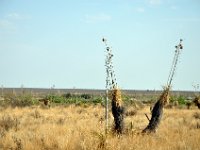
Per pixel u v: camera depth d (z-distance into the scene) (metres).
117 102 20.50
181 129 22.66
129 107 44.56
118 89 20.67
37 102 53.66
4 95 56.22
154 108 21.41
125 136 18.86
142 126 25.70
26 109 42.84
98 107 47.28
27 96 53.50
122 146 16.25
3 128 22.48
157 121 21.25
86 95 80.06
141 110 43.31
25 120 28.50
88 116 34.47
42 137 18.17
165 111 42.91
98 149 15.90
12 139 18.12
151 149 15.98
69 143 16.64
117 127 20.28
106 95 21.08
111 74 20.86
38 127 23.22
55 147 16.75
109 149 15.93
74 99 67.75
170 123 27.72
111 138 17.69
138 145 16.47
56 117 32.91
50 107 48.41
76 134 18.53
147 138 18.47
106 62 20.94
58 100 62.91
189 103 52.19
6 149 17.12
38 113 35.91
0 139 18.38
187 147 16.36
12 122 25.00
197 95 50.47
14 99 51.41
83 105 52.53
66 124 25.06
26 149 16.75
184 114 38.44
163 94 21.58
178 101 59.47
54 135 18.55
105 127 19.97
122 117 20.38
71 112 40.44
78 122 26.64
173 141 17.95
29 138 18.50
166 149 16.23
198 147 16.64
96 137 16.88
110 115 32.03
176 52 21.88
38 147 16.78
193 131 21.94
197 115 35.03
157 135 20.02
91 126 22.53
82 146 16.03
